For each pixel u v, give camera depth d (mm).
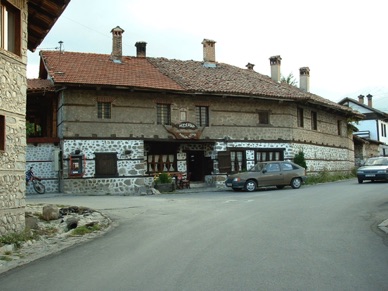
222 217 12758
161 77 26812
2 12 10438
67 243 9906
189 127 26078
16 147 10648
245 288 5746
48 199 19078
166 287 5895
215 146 27047
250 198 18438
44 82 25188
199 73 29562
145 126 25188
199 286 5895
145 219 13047
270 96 27594
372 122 54875
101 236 10578
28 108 26859
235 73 31406
